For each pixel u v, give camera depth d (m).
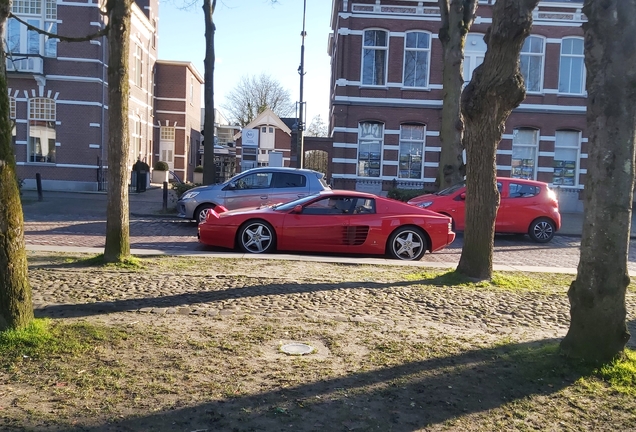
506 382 4.51
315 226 11.25
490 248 8.59
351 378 4.52
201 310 6.41
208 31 19.67
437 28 27.12
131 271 8.36
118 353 4.86
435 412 3.97
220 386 4.26
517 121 27.55
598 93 4.52
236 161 48.88
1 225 4.90
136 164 28.78
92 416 3.71
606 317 4.67
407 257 11.34
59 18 27.33
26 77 27.14
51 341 4.97
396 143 27.41
